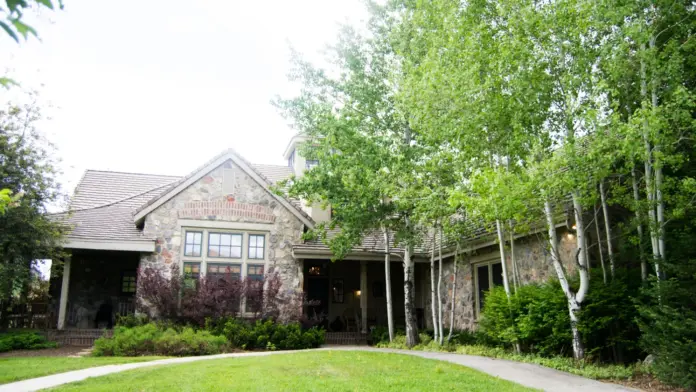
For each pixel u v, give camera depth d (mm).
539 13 9867
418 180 13797
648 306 9508
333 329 21688
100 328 18625
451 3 11234
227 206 18672
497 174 9562
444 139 11805
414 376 9523
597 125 9250
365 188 14367
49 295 18203
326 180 15523
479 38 10688
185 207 18344
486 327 14180
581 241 10992
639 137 9156
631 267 12352
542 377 9688
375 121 16266
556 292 12008
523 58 9969
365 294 19859
